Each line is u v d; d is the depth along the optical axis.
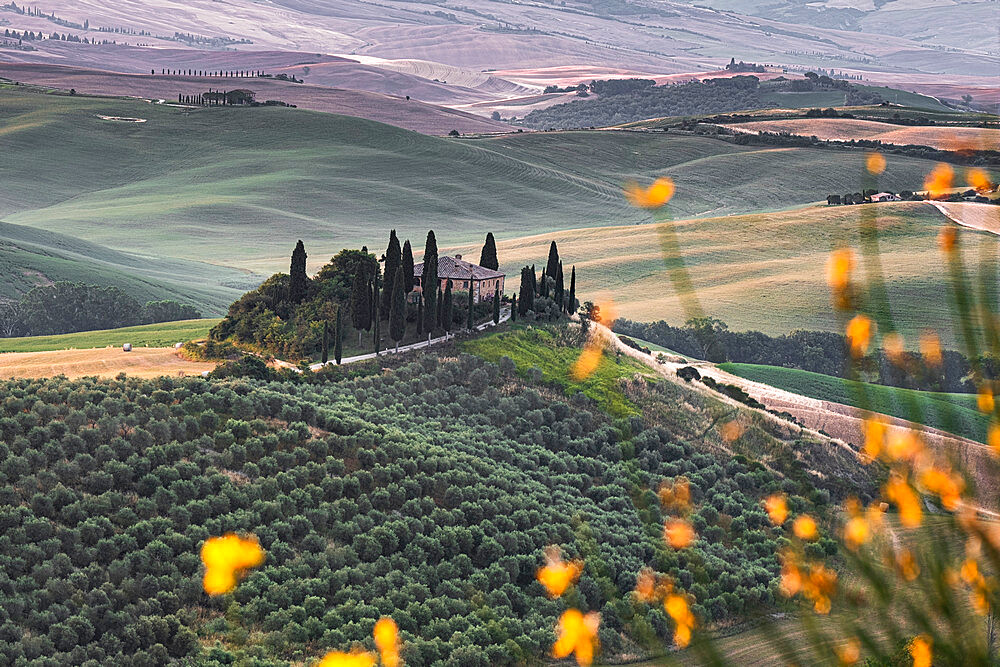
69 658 111.44
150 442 158.38
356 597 140.62
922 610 8.69
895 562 8.90
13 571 122.31
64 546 130.62
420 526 161.38
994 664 8.27
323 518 158.00
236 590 133.38
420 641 132.25
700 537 150.38
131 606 122.75
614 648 124.38
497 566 153.62
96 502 140.62
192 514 146.50
